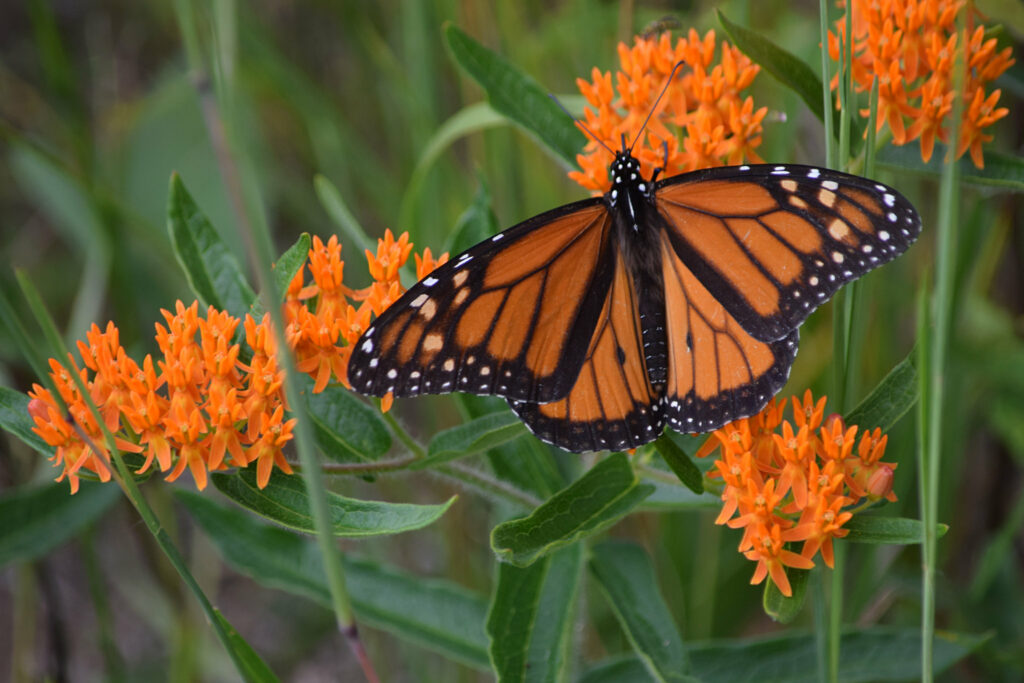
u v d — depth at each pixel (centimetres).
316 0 74
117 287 73
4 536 66
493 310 61
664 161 63
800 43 70
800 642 65
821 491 60
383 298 62
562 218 62
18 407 62
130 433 62
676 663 64
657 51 64
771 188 61
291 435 61
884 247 60
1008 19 63
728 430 61
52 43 73
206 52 73
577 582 64
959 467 70
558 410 62
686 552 71
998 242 69
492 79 65
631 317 62
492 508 72
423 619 66
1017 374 68
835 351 61
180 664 72
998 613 69
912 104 65
